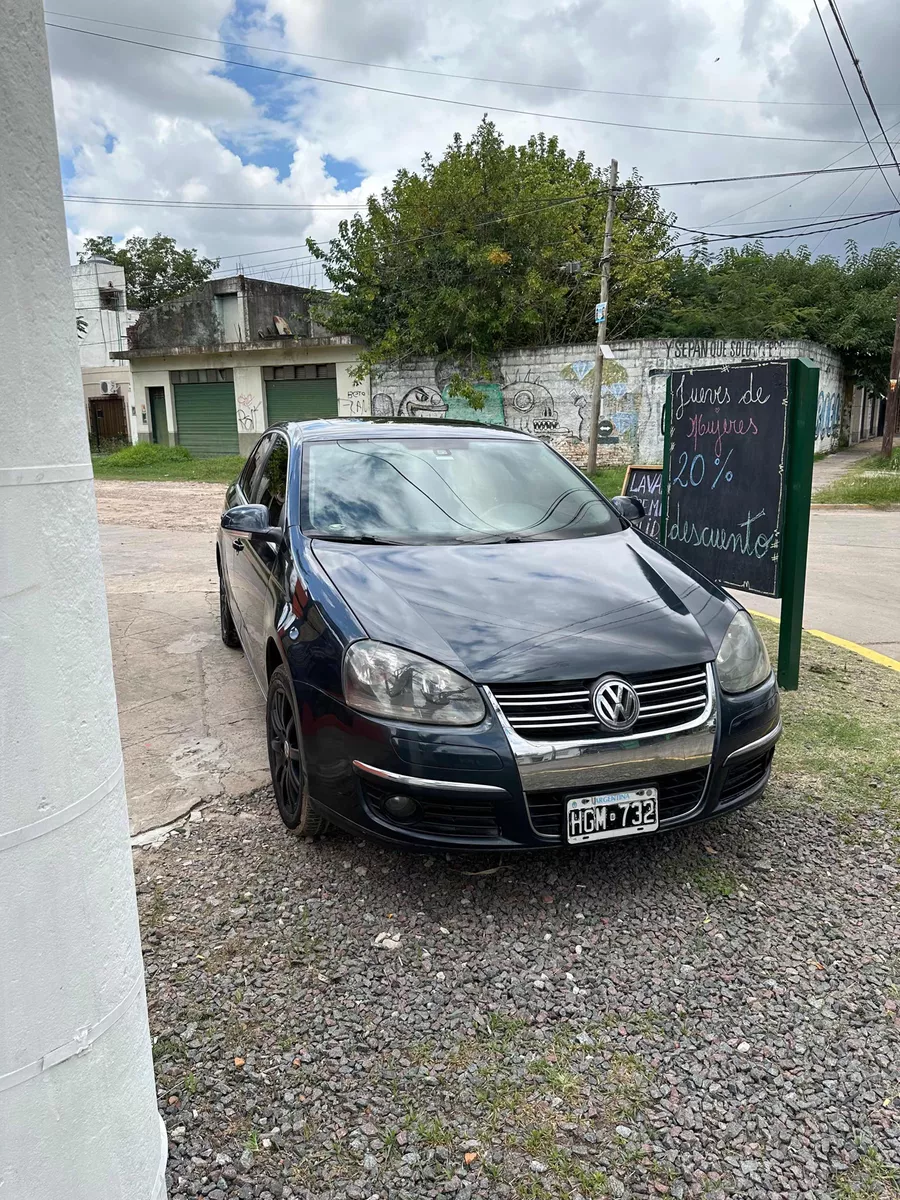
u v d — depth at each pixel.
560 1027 2.34
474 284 21.39
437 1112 2.05
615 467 21.20
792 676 4.99
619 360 20.86
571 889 2.99
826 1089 2.13
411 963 2.59
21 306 1.08
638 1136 1.99
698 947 2.68
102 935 1.25
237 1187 1.84
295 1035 2.30
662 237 26.91
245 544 4.45
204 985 2.49
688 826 2.91
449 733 2.64
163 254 50.91
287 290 27.81
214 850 3.23
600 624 2.96
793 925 2.80
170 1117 2.02
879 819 3.52
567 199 20.58
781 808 3.61
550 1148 1.95
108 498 17.36
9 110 1.05
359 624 2.88
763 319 24.91
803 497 4.71
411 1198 1.82
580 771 2.69
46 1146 1.20
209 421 27.98
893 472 19.27
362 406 24.62
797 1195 1.84
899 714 4.67
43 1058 1.18
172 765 3.97
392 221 22.33
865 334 26.88
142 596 7.41
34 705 1.13
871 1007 2.43
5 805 1.11
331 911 2.84
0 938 1.12
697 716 2.87
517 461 4.35
